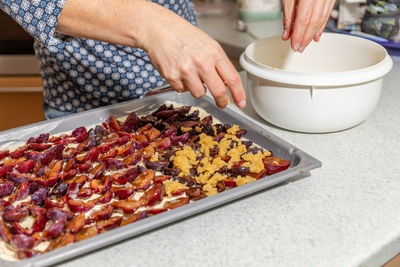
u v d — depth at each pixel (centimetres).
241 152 75
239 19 158
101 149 77
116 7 64
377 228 59
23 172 72
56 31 71
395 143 79
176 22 63
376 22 120
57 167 73
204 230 60
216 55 63
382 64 78
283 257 55
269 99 81
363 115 81
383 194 66
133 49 99
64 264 55
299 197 66
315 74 75
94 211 63
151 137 81
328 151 77
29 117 162
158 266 54
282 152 74
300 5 72
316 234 59
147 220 56
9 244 58
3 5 70
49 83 105
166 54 63
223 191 63
